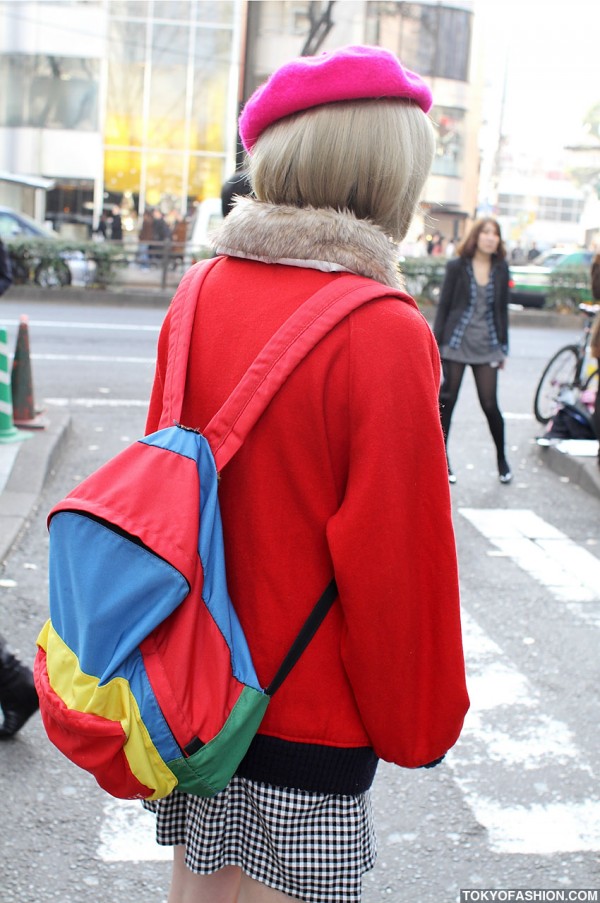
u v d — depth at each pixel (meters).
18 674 3.13
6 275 6.60
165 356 1.59
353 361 1.33
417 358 1.33
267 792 1.42
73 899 2.50
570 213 54.84
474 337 6.50
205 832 1.47
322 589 1.39
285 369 1.34
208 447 1.38
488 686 3.75
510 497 6.55
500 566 5.16
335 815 1.43
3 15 30.78
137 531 1.30
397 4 30.86
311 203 1.42
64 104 31.50
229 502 1.40
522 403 9.94
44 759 3.12
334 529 1.34
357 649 1.36
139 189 32.16
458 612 1.39
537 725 3.47
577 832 2.87
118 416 8.30
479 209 36.66
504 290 6.50
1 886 2.53
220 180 32.25
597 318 6.46
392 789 3.05
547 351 14.36
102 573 1.30
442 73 32.59
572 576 5.05
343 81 1.36
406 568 1.34
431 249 26.25
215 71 31.56
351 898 1.45
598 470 6.82
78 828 2.79
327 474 1.37
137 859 2.67
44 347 11.83
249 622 1.40
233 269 1.48
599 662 4.01
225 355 1.42
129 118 31.72
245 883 1.53
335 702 1.40
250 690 1.33
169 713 1.28
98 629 1.30
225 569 1.41
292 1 28.20
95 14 30.94
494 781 3.12
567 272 19.30
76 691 1.31
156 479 1.35
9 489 5.83
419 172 1.44
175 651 1.30
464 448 7.84
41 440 6.86
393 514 1.32
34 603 4.31
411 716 1.39
